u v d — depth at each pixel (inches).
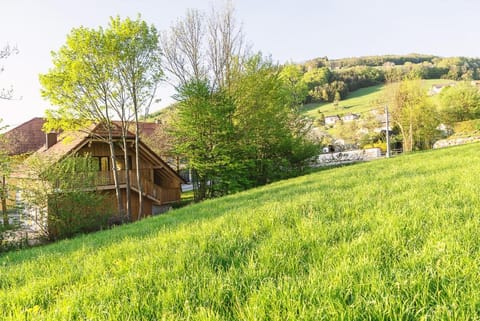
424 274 77.1
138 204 903.1
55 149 915.4
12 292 121.6
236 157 855.1
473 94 1872.5
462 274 74.8
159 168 988.6
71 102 679.1
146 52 715.4
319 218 158.4
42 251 262.8
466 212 133.3
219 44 908.6
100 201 673.6
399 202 174.2
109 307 86.7
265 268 100.6
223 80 909.2
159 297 89.2
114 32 677.9
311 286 79.4
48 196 605.0
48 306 100.3
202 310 75.7
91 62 672.4
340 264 92.3
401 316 62.0
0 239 533.6
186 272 108.2
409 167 393.1
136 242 185.8
